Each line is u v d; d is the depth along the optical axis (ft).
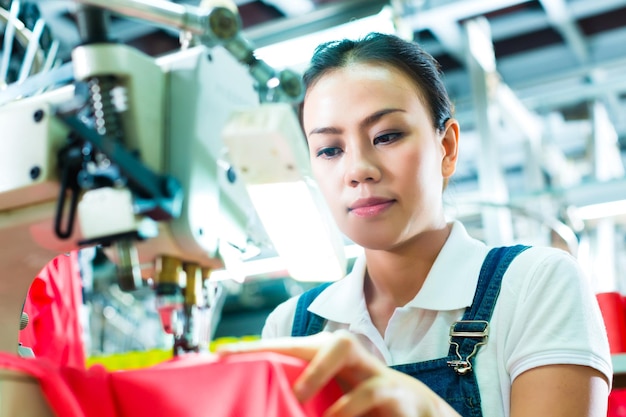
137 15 3.02
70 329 6.04
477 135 11.55
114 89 2.92
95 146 2.62
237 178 3.43
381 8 8.38
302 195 3.21
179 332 3.06
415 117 3.96
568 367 3.62
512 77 15.25
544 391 3.60
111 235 2.82
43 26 5.61
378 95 3.89
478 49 11.86
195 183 3.05
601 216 11.89
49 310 5.72
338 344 2.51
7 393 2.55
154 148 2.98
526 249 4.17
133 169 2.68
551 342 3.67
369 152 3.90
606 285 11.92
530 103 14.47
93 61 2.86
